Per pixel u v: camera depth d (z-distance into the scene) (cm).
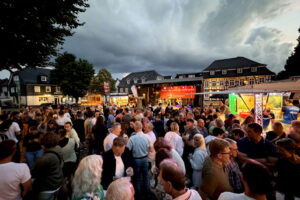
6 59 455
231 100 977
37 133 331
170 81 2433
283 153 222
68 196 267
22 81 3462
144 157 317
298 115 527
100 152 475
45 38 491
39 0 430
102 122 482
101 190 164
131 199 126
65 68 2844
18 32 422
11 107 3212
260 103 528
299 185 212
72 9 552
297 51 2277
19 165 179
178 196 130
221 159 184
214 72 3031
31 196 191
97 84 3575
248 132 265
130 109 866
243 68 2745
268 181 108
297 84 437
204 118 645
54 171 207
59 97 3994
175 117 586
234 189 205
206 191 180
